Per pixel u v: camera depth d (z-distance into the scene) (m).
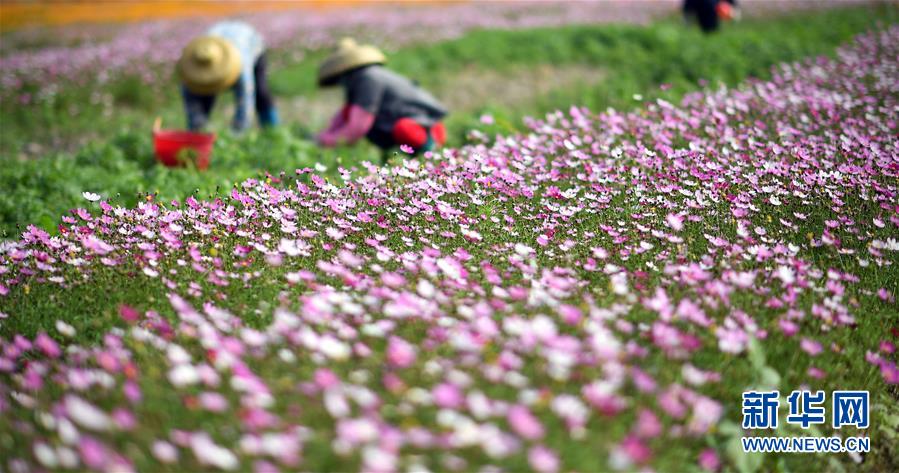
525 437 4.59
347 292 6.88
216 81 14.69
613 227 8.52
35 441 4.71
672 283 6.98
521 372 5.29
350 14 44.34
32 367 5.86
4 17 46.50
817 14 35.66
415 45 33.09
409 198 9.26
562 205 9.19
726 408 5.78
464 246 8.11
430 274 6.89
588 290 6.97
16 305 6.95
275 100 25.28
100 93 25.09
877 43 22.73
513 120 17.47
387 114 13.91
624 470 4.55
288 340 5.84
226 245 7.94
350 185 9.48
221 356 5.29
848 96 14.23
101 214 10.10
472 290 6.77
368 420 4.44
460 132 15.58
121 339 6.24
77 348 5.95
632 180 9.80
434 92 25.11
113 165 13.79
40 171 12.73
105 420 4.48
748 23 35.25
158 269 7.41
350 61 13.88
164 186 12.12
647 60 25.08
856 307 7.05
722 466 5.56
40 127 22.19
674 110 13.25
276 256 7.62
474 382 5.15
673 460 5.10
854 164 10.23
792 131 11.59
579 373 5.23
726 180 9.70
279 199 8.97
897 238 8.27
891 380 6.05
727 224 8.53
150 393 5.13
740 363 6.06
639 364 5.70
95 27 41.66
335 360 5.50
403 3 52.59
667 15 41.84
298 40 34.88
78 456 4.45
